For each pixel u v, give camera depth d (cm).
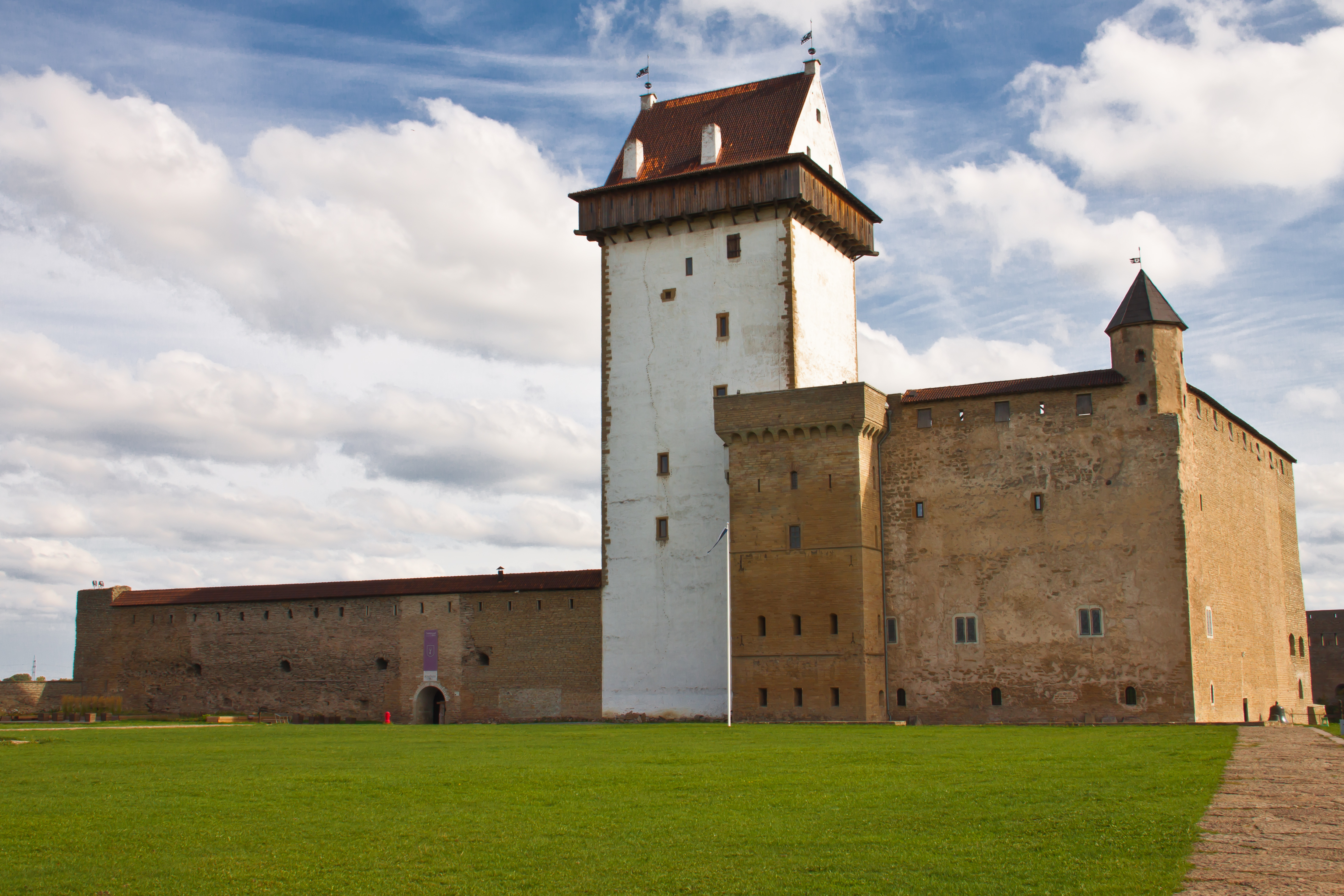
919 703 5438
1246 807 1945
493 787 2459
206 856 1753
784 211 5966
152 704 7681
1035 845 1683
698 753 3256
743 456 5600
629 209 6238
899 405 5669
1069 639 5200
